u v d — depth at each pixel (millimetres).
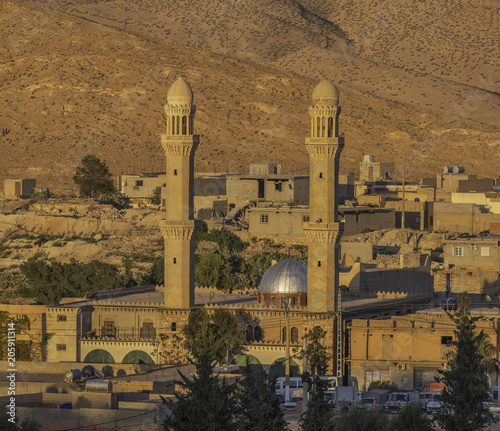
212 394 179625
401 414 190750
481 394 191250
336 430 191375
